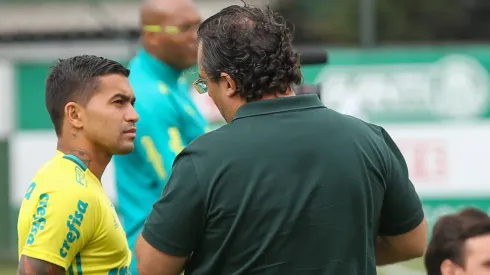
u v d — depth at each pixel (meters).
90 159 10.83
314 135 9.63
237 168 9.41
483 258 11.53
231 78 9.73
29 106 34.78
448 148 34.41
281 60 9.72
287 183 9.40
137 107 15.45
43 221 10.10
